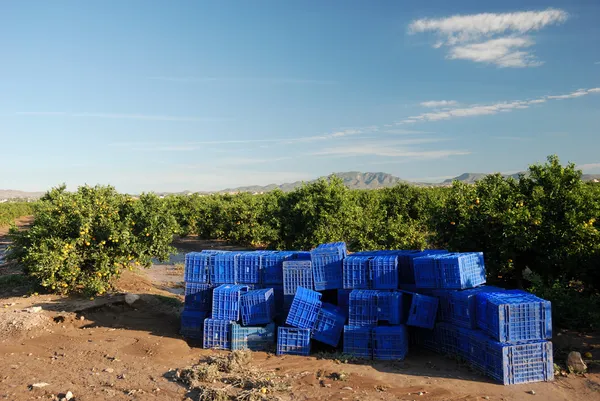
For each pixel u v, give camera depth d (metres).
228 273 9.47
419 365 7.57
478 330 7.43
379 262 8.45
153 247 12.88
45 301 11.50
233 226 25.84
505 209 10.02
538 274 10.45
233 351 8.03
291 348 8.21
